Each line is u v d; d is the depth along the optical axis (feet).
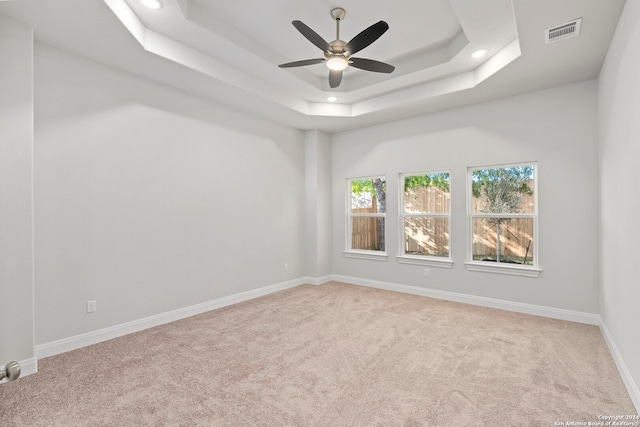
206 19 9.45
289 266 17.28
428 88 13.20
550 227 12.25
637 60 6.40
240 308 13.50
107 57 9.82
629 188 7.12
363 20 9.95
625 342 7.57
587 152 11.51
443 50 11.61
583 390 7.23
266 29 10.44
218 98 13.25
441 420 6.21
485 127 13.69
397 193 16.38
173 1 8.17
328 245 18.76
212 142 13.48
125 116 10.75
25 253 7.98
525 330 10.85
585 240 11.57
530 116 12.62
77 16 7.78
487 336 10.34
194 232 12.78
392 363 8.54
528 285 12.72
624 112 7.48
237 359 8.79
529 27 8.22
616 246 8.49
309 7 9.30
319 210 18.15
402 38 11.01
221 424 6.12
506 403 6.75
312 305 13.87
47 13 7.64
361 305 13.84
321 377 7.84
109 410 6.53
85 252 9.78
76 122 9.62
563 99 11.96
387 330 10.89
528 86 12.03
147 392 7.19
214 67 11.28
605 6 7.38
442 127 14.87
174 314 12.02
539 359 8.73
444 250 15.31
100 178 10.13
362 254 17.58
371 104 14.94
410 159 15.88
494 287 13.51
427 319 12.00
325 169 18.60
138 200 11.07
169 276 11.94
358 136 17.84
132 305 10.87
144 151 11.25
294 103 14.61
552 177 12.19
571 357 8.84
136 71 10.77
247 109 14.58
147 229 11.31
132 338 10.29
